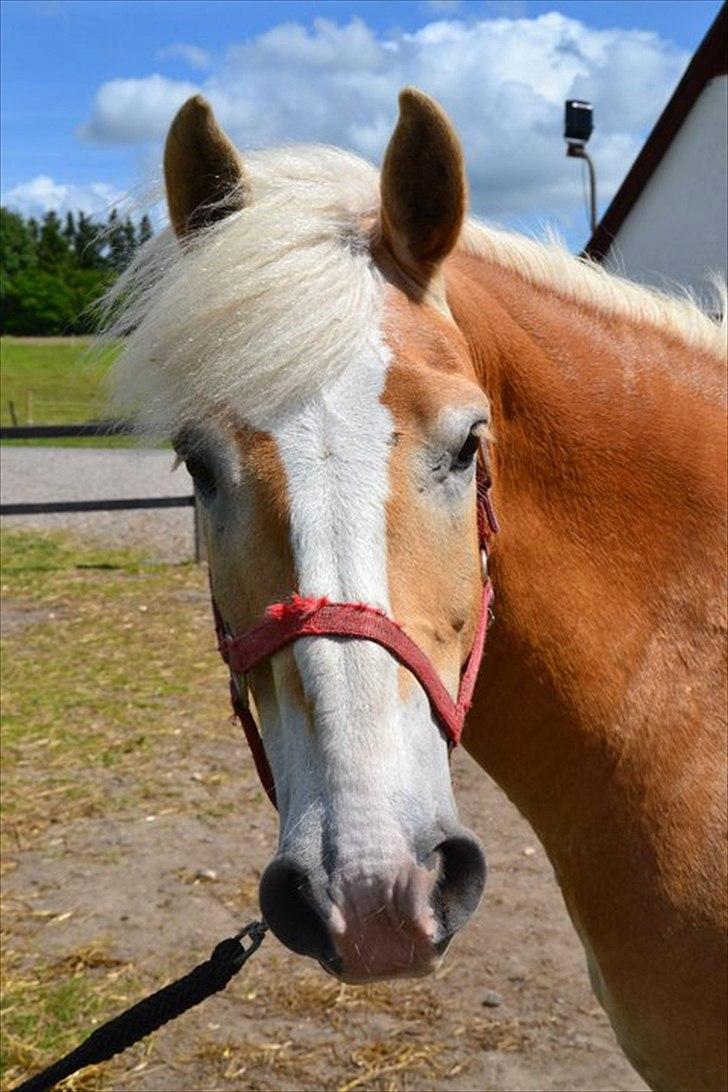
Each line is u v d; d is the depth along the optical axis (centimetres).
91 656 716
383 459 154
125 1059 321
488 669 197
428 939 138
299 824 142
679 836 184
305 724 146
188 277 162
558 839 198
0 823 475
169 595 873
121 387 174
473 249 203
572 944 379
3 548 1067
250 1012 343
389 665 146
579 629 193
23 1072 314
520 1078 311
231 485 157
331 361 155
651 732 189
